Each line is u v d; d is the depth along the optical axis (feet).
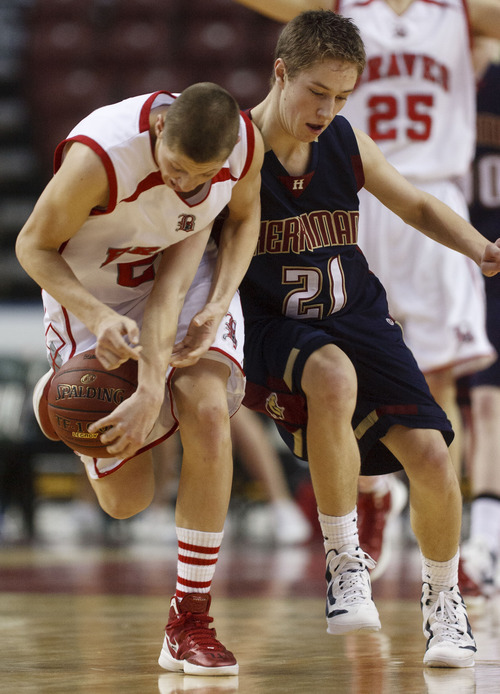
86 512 113.19
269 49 159.33
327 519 30.01
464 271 50.03
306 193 31.53
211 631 27.58
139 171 26.55
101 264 29.40
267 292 32.01
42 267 26.81
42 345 129.08
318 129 29.12
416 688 24.36
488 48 54.39
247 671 27.40
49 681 25.55
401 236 49.34
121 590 53.57
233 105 24.68
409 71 48.29
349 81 28.53
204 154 24.16
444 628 28.91
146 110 26.76
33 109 160.15
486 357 49.83
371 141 32.48
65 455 124.06
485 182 55.26
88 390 27.20
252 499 114.73
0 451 112.98
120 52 160.45
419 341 49.93
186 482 28.02
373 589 53.78
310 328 31.12
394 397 30.81
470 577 48.03
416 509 30.07
